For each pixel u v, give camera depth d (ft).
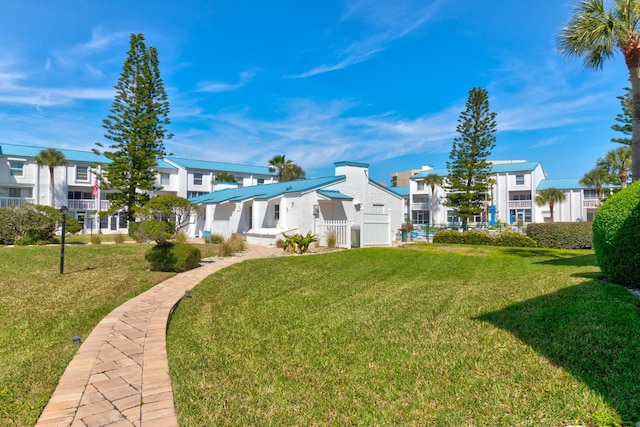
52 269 31.48
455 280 27.81
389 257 42.42
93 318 17.42
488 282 26.23
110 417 8.61
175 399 9.72
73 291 23.02
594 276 24.70
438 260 39.86
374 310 18.72
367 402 9.57
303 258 41.81
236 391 10.26
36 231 57.57
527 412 8.66
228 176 141.59
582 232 54.95
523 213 134.51
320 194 65.10
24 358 12.48
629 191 21.39
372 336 14.64
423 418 8.70
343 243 57.67
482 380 10.41
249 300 21.48
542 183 138.92
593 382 9.74
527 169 134.00
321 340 14.35
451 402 9.37
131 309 18.62
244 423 8.66
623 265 20.67
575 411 8.51
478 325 15.37
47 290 23.18
